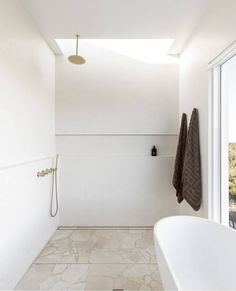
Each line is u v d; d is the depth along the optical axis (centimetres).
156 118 270
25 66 179
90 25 203
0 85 140
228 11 143
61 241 234
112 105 270
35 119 202
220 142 173
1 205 140
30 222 187
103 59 270
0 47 140
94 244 228
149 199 271
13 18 157
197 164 194
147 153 274
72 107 269
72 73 269
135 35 223
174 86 269
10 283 152
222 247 145
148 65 269
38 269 183
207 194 179
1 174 140
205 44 182
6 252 147
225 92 171
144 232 258
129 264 191
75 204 272
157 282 167
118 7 175
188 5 172
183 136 237
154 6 173
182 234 159
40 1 168
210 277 145
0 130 140
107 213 272
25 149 179
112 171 271
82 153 274
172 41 239
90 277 172
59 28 208
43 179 220
